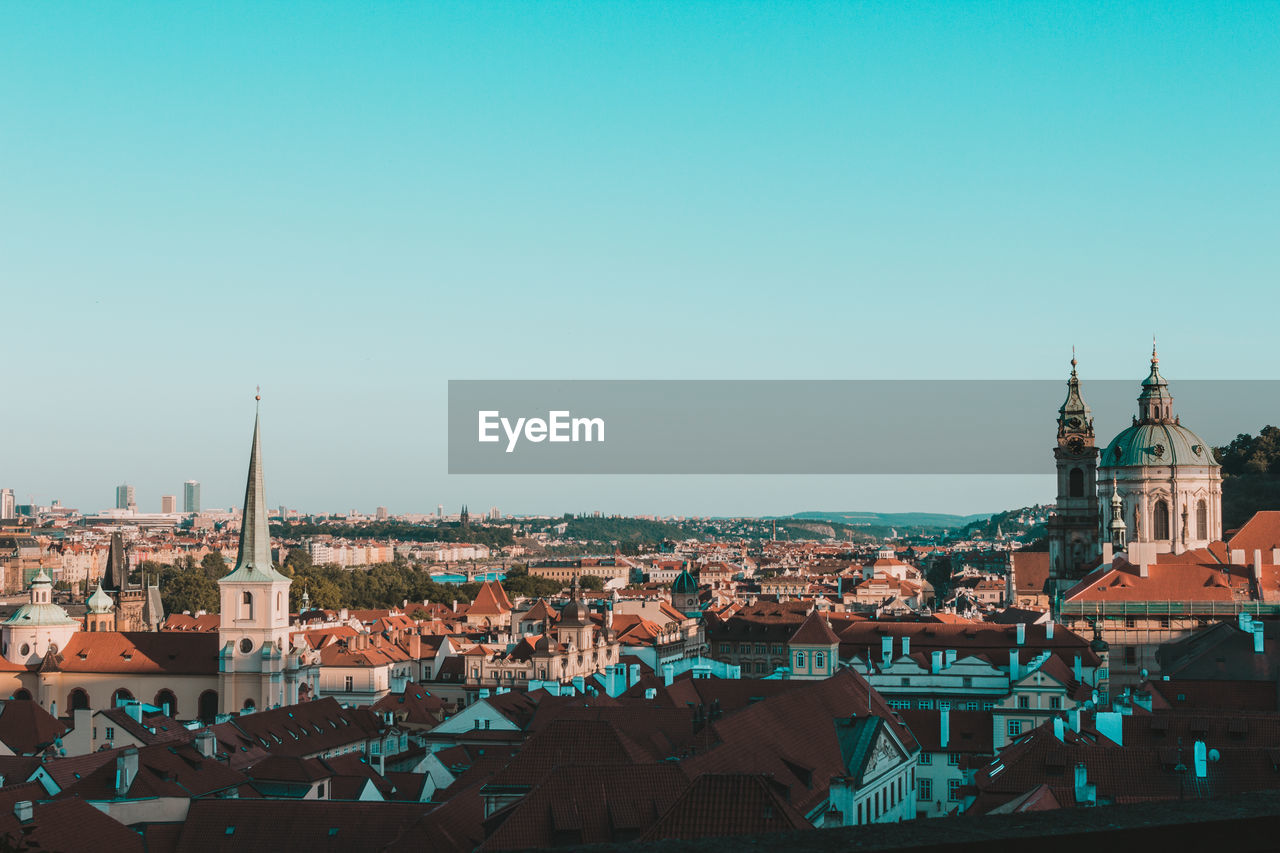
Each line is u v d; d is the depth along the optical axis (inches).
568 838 4001.0
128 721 7450.8
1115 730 5221.5
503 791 4665.4
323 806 4704.7
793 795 5004.9
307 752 7854.3
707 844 707.4
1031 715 7165.4
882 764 5974.4
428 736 7864.2
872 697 6973.4
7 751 7514.8
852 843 696.4
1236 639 7524.6
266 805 4734.3
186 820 4714.6
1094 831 699.4
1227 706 6481.3
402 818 4635.8
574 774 4168.3
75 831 4249.5
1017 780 4763.8
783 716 5718.5
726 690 6943.9
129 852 4365.2
